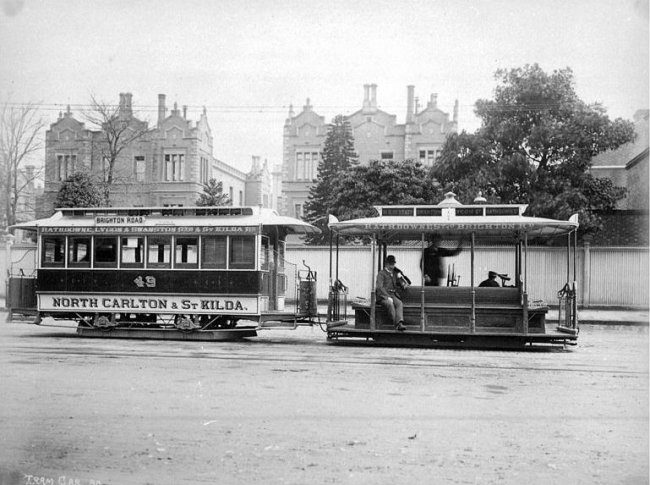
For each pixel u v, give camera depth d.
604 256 32.06
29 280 19.58
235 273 18.27
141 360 13.78
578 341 19.42
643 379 12.07
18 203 41.81
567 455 7.24
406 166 40.03
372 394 10.34
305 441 7.69
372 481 6.36
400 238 18.81
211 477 6.45
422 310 17.42
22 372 12.05
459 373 12.60
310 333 21.98
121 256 18.84
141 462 6.89
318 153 59.62
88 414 8.84
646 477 6.53
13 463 6.84
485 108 32.69
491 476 6.54
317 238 41.56
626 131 31.31
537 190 31.42
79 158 51.97
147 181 54.31
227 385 10.93
